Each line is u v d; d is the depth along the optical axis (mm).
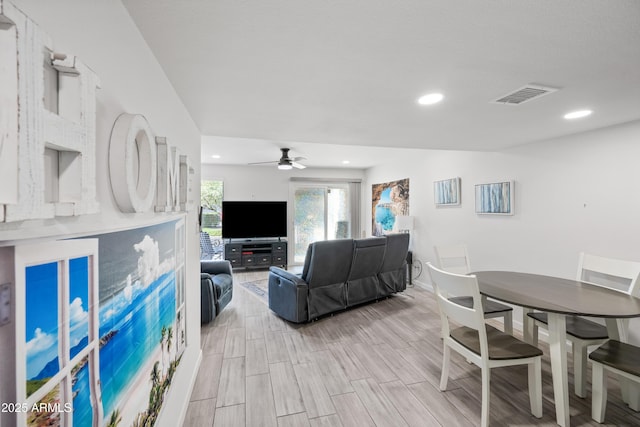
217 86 1598
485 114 2107
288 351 2725
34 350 550
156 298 1253
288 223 6785
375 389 2150
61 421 623
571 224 2727
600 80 1534
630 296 1983
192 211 2135
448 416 1866
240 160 5758
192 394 2092
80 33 702
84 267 703
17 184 458
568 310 1720
